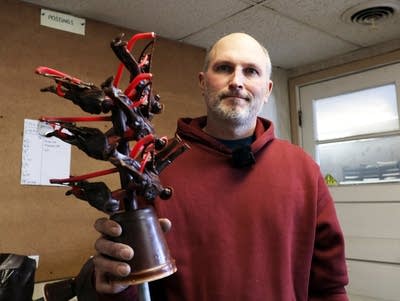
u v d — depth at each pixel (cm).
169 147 59
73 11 162
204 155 104
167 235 91
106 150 48
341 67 225
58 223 154
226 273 89
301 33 192
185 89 198
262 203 97
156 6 160
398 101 204
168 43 195
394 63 206
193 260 91
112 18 170
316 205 101
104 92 47
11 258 126
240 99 100
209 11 166
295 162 106
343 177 226
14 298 120
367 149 217
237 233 94
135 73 50
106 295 65
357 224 203
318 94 238
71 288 77
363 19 177
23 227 145
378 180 208
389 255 191
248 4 161
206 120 117
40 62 154
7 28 148
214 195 97
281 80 247
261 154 106
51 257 151
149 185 53
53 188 154
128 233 53
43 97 154
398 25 185
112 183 145
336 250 103
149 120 54
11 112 146
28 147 149
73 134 50
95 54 169
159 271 52
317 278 103
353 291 202
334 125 231
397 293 187
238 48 102
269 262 92
